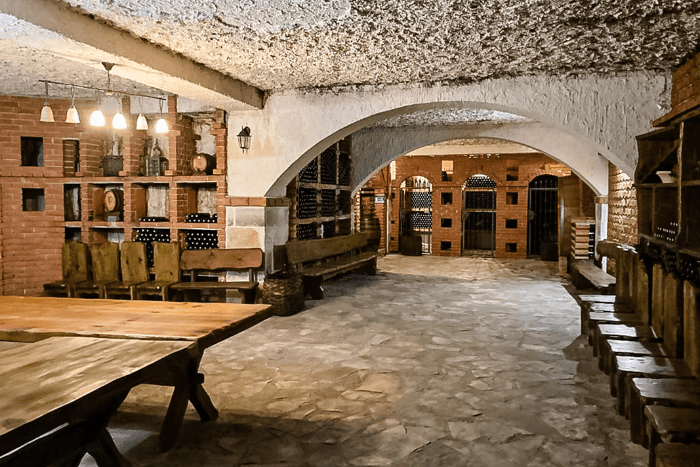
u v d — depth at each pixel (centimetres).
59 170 764
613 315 430
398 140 1035
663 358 317
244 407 365
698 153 350
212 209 790
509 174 1384
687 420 226
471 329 590
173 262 700
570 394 386
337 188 970
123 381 208
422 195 1583
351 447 304
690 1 362
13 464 209
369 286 898
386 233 1480
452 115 882
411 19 401
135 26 429
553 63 532
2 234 734
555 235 1394
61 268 772
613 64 533
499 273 1074
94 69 576
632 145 559
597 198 927
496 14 389
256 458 292
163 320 320
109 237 811
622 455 291
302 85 652
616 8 377
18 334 297
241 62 540
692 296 290
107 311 349
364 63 537
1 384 198
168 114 733
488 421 339
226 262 701
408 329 589
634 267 448
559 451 297
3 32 378
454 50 486
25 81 640
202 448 304
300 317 650
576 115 571
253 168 702
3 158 731
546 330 586
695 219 353
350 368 450
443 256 1435
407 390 396
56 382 201
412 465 283
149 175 761
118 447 306
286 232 774
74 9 389
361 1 363
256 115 695
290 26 420
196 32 441
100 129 775
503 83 589
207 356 485
